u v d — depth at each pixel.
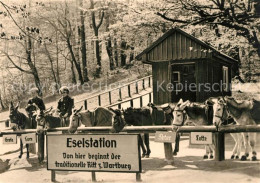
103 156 7.58
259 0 10.41
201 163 7.77
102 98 14.71
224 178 6.62
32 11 19.48
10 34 20.42
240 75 12.09
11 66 24.02
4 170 9.59
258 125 7.31
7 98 24.00
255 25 10.30
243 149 8.96
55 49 21.75
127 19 12.88
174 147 9.48
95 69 18.41
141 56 10.60
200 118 7.90
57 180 8.31
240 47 11.11
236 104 7.64
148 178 7.20
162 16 11.80
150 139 10.98
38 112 9.39
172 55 10.26
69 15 19.98
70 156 7.88
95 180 7.91
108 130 8.56
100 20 16.69
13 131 10.07
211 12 11.70
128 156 7.36
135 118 8.34
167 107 8.27
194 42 9.94
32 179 8.54
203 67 9.93
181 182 6.67
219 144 7.62
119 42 15.76
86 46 19.30
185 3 11.29
